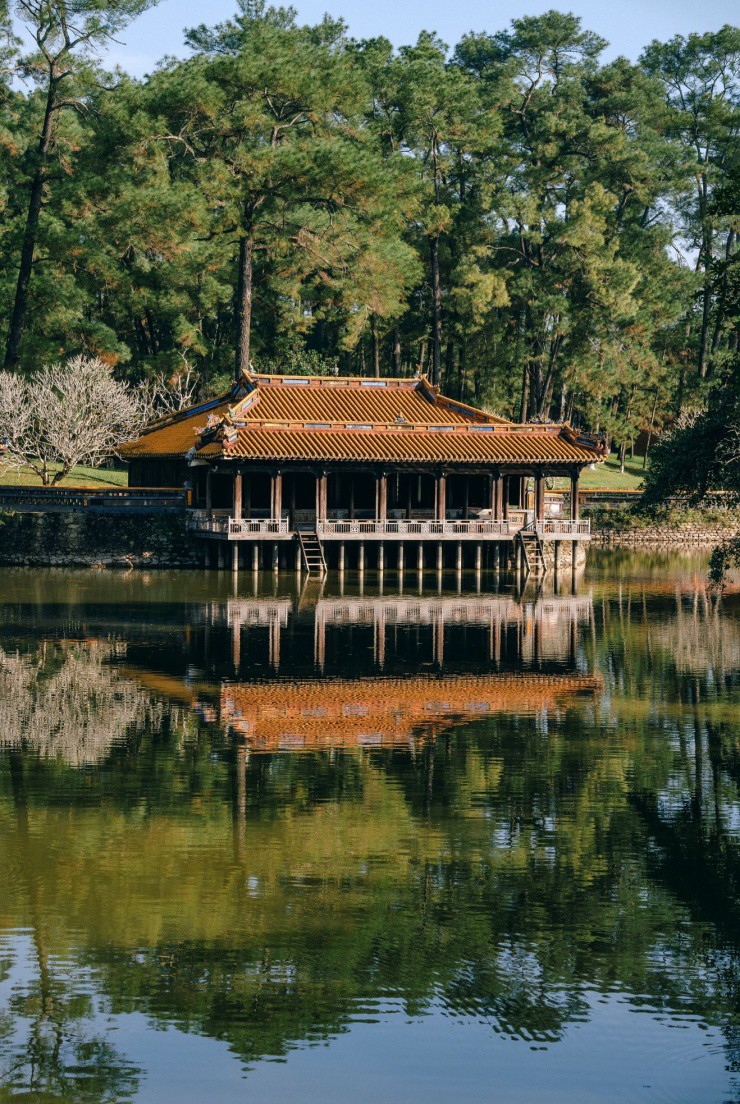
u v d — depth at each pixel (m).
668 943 20.53
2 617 54.56
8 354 90.00
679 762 31.44
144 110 93.38
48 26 88.75
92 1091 16.25
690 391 120.38
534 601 64.25
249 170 95.25
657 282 122.44
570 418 126.69
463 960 19.89
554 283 114.38
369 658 45.88
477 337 117.31
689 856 24.45
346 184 96.12
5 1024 17.88
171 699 38.28
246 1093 16.25
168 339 111.38
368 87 101.62
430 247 116.31
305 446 74.50
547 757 31.86
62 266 93.44
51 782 29.05
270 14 121.44
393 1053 17.30
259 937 20.61
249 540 74.19
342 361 126.94
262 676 42.09
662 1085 16.47
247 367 100.69
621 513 107.19
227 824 26.11
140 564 76.88
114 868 23.48
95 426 85.69
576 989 19.00
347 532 75.50
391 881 23.00
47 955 19.88
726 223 126.88
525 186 120.81
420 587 69.44
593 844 25.08
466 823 26.39
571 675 43.19
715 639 51.78
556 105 125.56
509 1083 16.34
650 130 131.00
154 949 20.09
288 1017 18.00
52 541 76.75
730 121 130.88
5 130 104.25
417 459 75.62
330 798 28.06
